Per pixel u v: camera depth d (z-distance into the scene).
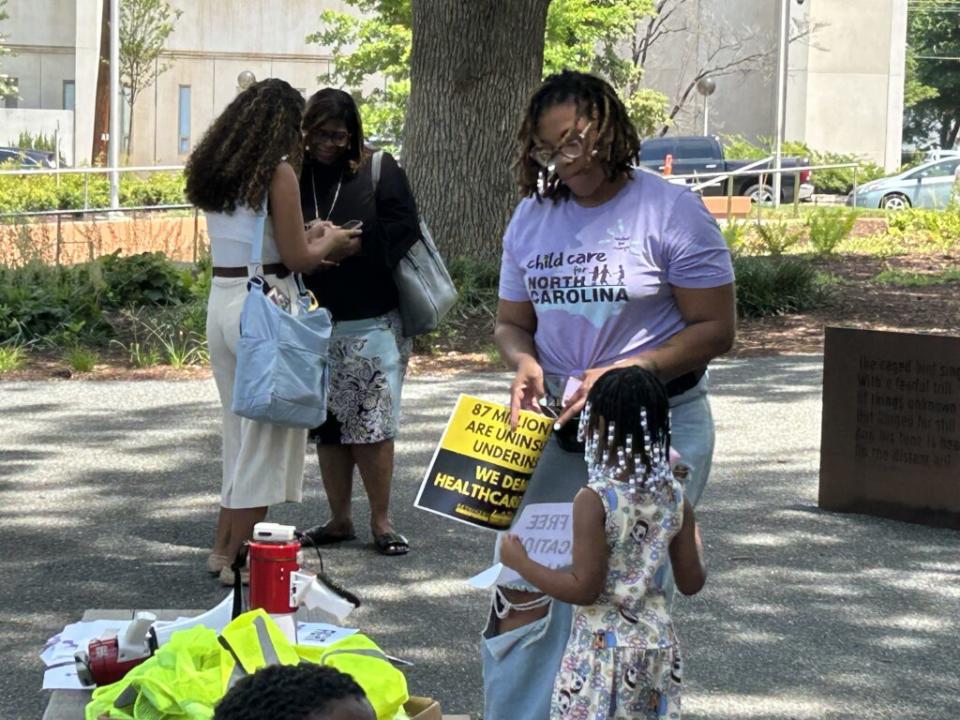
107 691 3.54
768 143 41.31
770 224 20.77
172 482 7.95
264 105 5.77
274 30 45.00
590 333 4.06
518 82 14.70
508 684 3.99
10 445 8.73
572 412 3.93
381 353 6.38
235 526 6.06
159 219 18.81
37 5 44.34
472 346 12.08
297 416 5.73
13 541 6.79
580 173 3.97
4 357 11.26
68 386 10.54
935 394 7.20
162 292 13.74
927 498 7.26
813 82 48.31
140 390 10.42
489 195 14.68
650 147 35.59
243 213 5.79
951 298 14.85
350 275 6.25
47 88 44.75
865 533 7.13
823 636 5.70
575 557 3.60
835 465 7.48
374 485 6.61
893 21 48.25
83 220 20.92
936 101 67.56
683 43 42.38
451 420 4.12
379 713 3.41
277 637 3.46
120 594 6.05
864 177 39.50
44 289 12.60
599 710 3.58
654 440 3.59
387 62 30.25
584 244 4.05
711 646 5.57
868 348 7.34
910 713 4.97
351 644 3.63
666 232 4.00
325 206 6.20
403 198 6.30
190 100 45.09
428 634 5.66
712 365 11.65
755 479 8.16
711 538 7.01
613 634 3.60
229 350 5.94
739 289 13.87
